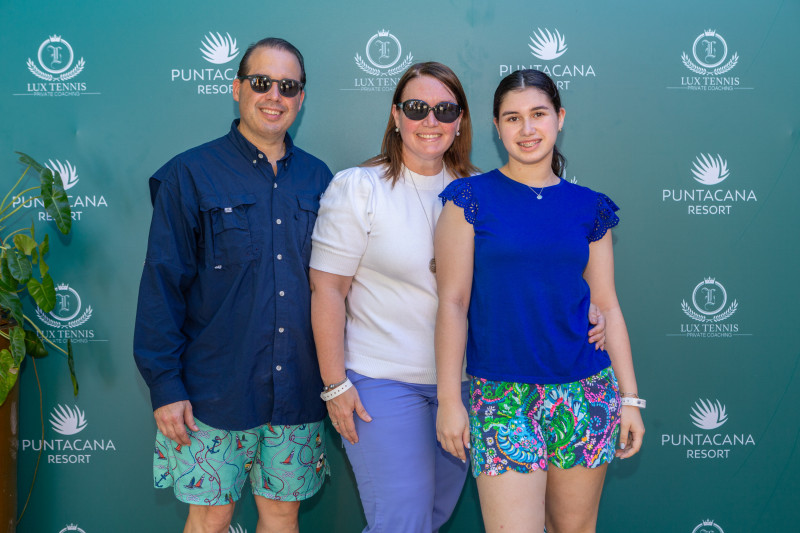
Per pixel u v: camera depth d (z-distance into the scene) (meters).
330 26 2.42
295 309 1.92
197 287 1.91
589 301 1.74
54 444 2.44
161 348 1.83
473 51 2.44
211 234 1.87
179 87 2.40
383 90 2.44
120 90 2.39
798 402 2.53
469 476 2.54
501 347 1.63
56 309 2.42
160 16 2.39
